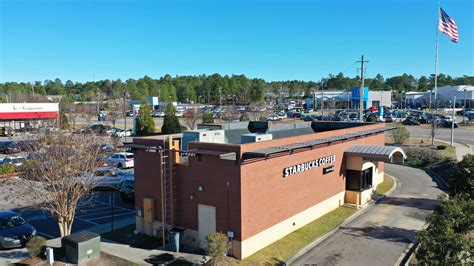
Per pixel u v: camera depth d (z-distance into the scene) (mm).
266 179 18656
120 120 88688
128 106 106500
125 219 23328
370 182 28156
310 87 183750
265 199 18656
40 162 18234
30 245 16906
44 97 123125
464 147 46438
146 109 59656
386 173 37250
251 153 17016
